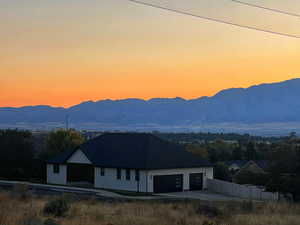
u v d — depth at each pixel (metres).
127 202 42.28
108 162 63.59
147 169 59.34
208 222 25.23
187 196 56.62
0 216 22.45
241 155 121.31
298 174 49.59
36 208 28.19
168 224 24.89
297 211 34.28
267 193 53.47
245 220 27.52
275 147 55.03
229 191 60.41
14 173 71.88
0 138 74.88
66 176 67.75
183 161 63.59
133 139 67.00
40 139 107.50
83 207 31.00
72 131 84.19
